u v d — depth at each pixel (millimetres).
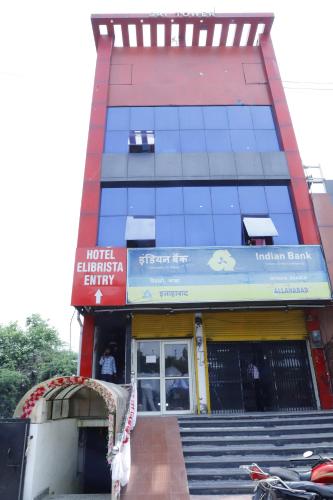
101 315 12672
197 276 12062
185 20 17234
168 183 14445
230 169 14602
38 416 7508
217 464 7934
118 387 9602
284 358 12945
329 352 12484
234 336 13000
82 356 12211
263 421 9789
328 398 12234
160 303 11672
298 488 5176
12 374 28844
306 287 12000
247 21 17422
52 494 8008
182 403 12328
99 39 17766
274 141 15516
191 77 16984
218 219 13836
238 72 17172
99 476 11195
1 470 6711
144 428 9242
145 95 16469
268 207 14125
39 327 35844
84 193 13891
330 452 8484
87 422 10781
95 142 14961
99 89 16281
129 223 13492
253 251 12516
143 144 15211
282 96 16219
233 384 12508
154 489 6609
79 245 12945
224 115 16062
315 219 13477
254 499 5520
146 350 12961
